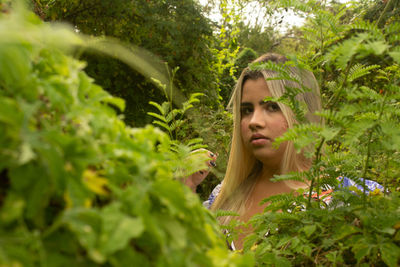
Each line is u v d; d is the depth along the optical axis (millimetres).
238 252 792
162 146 539
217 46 5277
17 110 277
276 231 758
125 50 3572
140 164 339
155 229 295
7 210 260
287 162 1273
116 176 337
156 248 318
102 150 336
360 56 557
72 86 361
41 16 1660
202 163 729
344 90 688
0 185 291
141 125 3617
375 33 583
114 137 358
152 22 3727
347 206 688
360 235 594
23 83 296
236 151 1496
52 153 270
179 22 3893
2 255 246
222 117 3527
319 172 742
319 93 782
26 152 253
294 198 770
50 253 273
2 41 250
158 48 3816
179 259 310
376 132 654
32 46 335
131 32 3699
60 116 342
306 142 633
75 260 284
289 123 1239
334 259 597
